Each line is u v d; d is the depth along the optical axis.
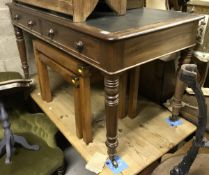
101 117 1.25
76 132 1.12
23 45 1.47
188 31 0.96
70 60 0.95
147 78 1.37
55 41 0.98
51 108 1.34
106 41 0.70
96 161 0.96
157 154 1.01
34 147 1.23
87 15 0.85
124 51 0.74
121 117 1.23
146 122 1.21
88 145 1.06
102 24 0.81
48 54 1.12
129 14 0.99
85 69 0.89
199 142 0.61
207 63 1.29
